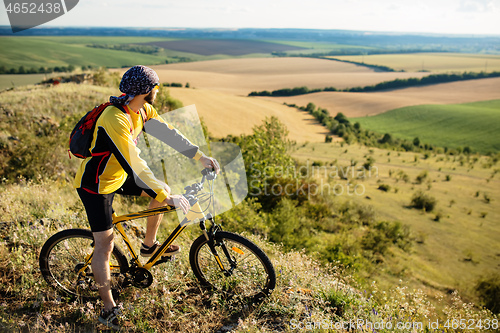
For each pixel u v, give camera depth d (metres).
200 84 183.12
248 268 2.56
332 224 19.89
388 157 89.12
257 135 13.93
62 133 8.70
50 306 2.52
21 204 4.02
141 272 2.53
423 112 154.12
